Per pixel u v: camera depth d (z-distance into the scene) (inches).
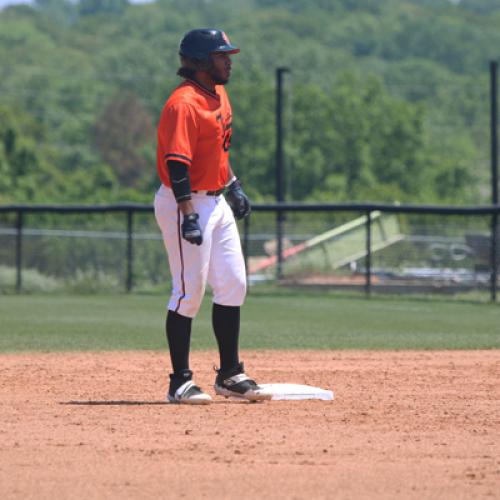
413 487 690.2
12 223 4434.1
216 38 1022.4
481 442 842.8
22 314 2471.7
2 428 895.1
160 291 3371.1
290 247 3489.2
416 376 1294.3
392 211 3011.8
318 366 1409.9
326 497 665.0
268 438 851.4
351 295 3125.0
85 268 3491.6
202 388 1182.3
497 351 1640.0
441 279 3257.9
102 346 1720.0
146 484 695.7
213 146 1026.1
